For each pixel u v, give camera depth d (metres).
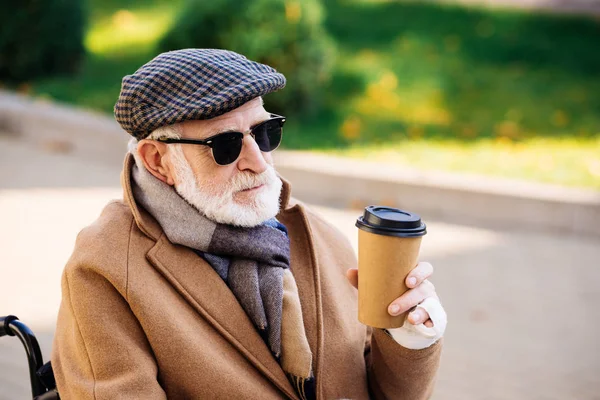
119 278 1.72
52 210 5.92
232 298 1.81
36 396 1.85
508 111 8.85
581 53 10.79
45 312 4.18
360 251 1.66
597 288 4.91
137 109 1.73
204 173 1.78
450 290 4.79
